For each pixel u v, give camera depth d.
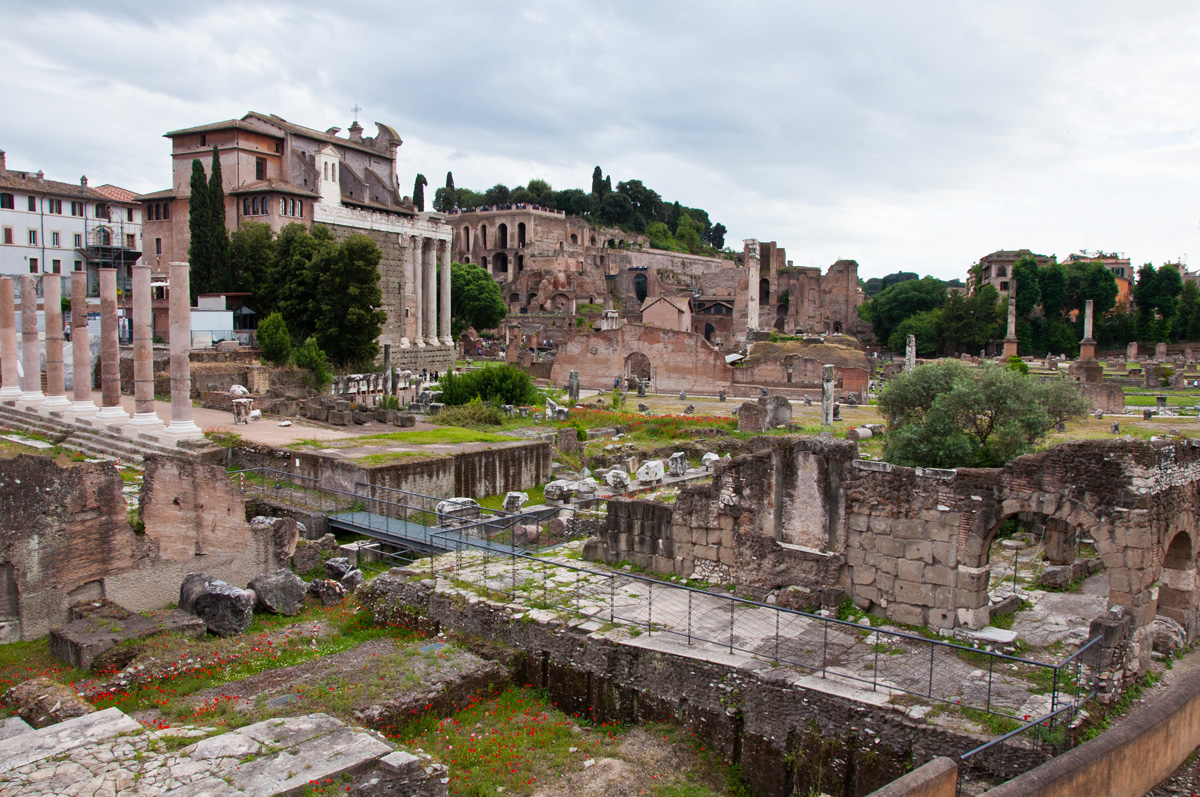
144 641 19.84
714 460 43.38
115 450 35.84
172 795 11.70
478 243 184.25
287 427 44.84
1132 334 133.38
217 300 67.75
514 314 155.38
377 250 68.88
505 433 50.00
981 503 17.67
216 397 49.81
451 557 25.14
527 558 22.61
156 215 84.75
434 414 58.12
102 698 17.06
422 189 162.25
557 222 185.50
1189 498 18.31
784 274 166.00
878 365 115.69
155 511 24.05
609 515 24.09
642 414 63.56
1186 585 18.69
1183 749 14.00
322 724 14.13
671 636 18.38
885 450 35.84
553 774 15.62
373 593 23.23
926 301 154.00
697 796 15.10
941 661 16.73
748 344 102.81
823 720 15.29
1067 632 18.48
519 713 17.84
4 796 11.56
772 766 15.75
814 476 19.97
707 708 16.73
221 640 20.91
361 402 59.75
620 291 184.12
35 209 81.06
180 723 15.02
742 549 21.09
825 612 19.27
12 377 44.75
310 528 30.22
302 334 68.88
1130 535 16.36
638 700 17.75
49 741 13.32
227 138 81.44
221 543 25.52
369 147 106.12
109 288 39.16
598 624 19.17
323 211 82.00
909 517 18.56
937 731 14.03
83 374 42.06
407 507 30.44
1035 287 134.38
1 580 21.00
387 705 16.41
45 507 21.69
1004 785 10.70
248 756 12.91
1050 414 35.59
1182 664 17.62
